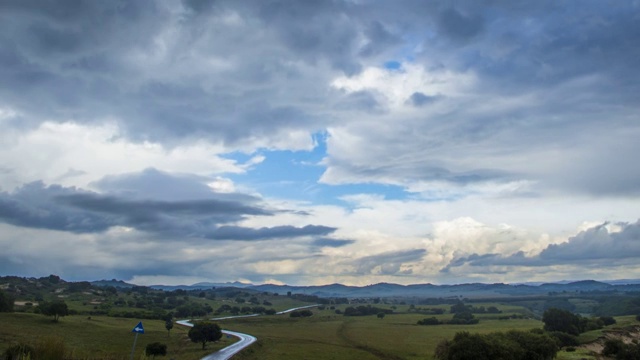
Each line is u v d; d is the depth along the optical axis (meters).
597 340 128.62
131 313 193.00
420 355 105.69
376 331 167.75
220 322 198.25
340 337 146.88
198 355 95.06
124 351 93.56
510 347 86.94
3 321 124.31
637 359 104.56
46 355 32.34
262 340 126.75
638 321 165.25
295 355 100.25
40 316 143.75
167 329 145.88
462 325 193.38
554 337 115.44
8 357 34.88
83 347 91.19
